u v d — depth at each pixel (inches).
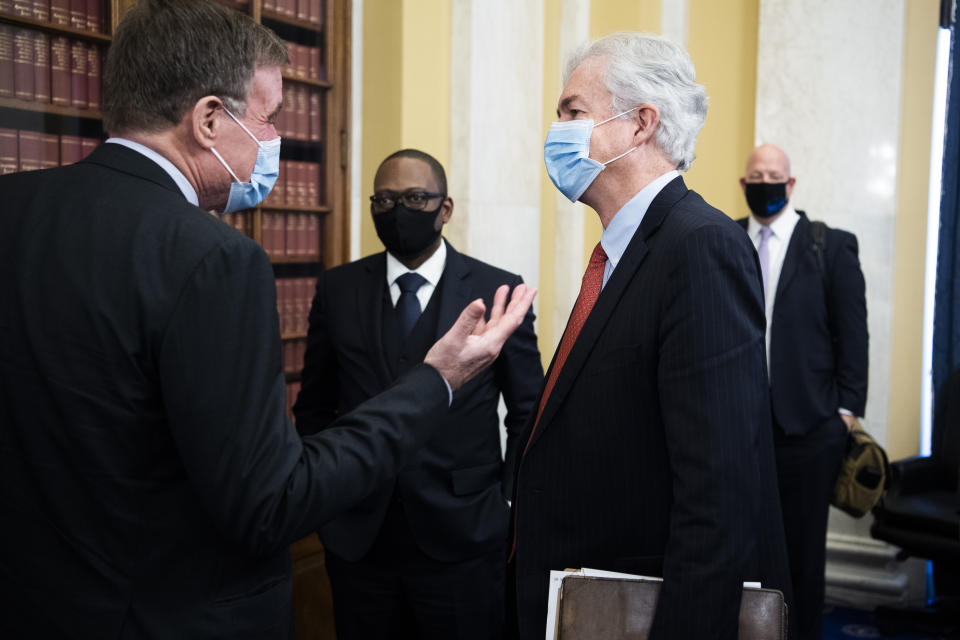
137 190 47.3
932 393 168.7
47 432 44.4
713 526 49.9
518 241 163.0
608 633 53.3
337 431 49.7
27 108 94.1
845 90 166.6
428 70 141.1
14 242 46.7
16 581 46.0
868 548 168.2
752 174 141.5
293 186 128.1
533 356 100.4
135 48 48.9
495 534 94.7
